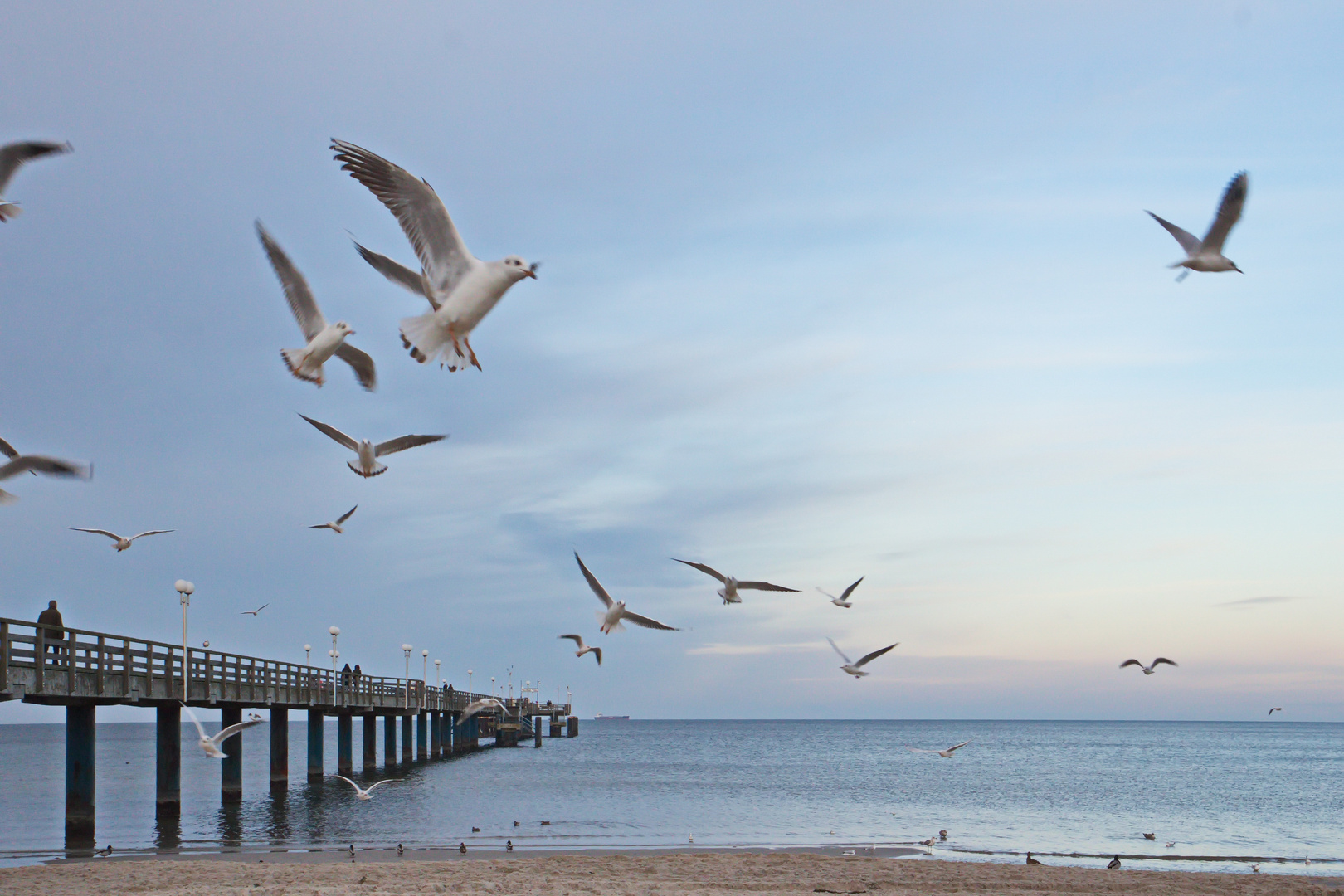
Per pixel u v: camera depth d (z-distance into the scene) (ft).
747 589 57.06
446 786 174.29
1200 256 42.42
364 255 31.55
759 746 533.96
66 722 94.68
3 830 111.65
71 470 44.27
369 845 92.68
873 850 94.07
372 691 187.32
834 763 317.63
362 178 27.63
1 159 32.94
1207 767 311.68
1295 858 97.35
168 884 65.87
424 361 28.63
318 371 31.78
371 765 200.64
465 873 71.82
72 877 68.90
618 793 164.86
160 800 108.68
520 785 179.32
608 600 50.49
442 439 41.11
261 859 82.89
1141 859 93.76
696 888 66.74
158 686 101.19
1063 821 135.23
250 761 290.76
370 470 40.04
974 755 412.36
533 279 28.68
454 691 286.46
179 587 107.76
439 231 28.55
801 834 110.32
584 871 74.95
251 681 124.88
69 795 93.97
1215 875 77.61
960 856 92.63
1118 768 298.97
